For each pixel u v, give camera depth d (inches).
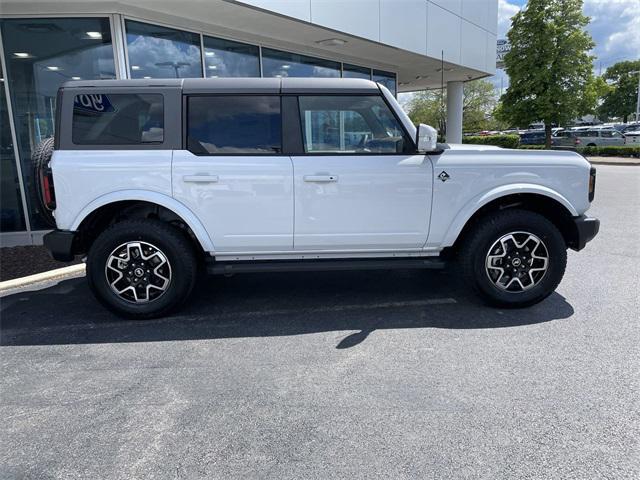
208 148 155.8
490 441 94.4
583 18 911.7
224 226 157.4
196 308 173.6
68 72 275.9
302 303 177.0
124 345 142.9
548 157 162.4
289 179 155.2
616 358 127.8
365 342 141.3
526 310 164.4
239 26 317.7
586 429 97.6
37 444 96.7
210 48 321.4
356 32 346.0
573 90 935.0
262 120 157.1
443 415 103.3
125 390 116.7
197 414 105.8
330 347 138.6
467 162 158.7
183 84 156.0
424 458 89.9
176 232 158.6
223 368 127.2
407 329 150.4
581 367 123.3
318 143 158.7
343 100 158.4
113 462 91.0
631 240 269.0
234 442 96.0
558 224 174.1
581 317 157.0
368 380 119.0
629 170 732.7
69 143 153.6
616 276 201.5
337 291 190.2
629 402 107.0
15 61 272.7
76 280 211.2
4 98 275.7
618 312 160.9
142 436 98.6
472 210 159.8
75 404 111.0
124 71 273.9
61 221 154.9
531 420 100.9
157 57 291.9
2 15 264.4
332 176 155.3
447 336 144.2
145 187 153.8
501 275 163.9
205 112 155.6
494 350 134.0
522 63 947.3
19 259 247.0
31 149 283.1
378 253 165.9
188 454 92.7
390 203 158.6
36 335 151.3
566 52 926.4
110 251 156.6
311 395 112.6
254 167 154.3
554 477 84.4
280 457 91.3
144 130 155.0
